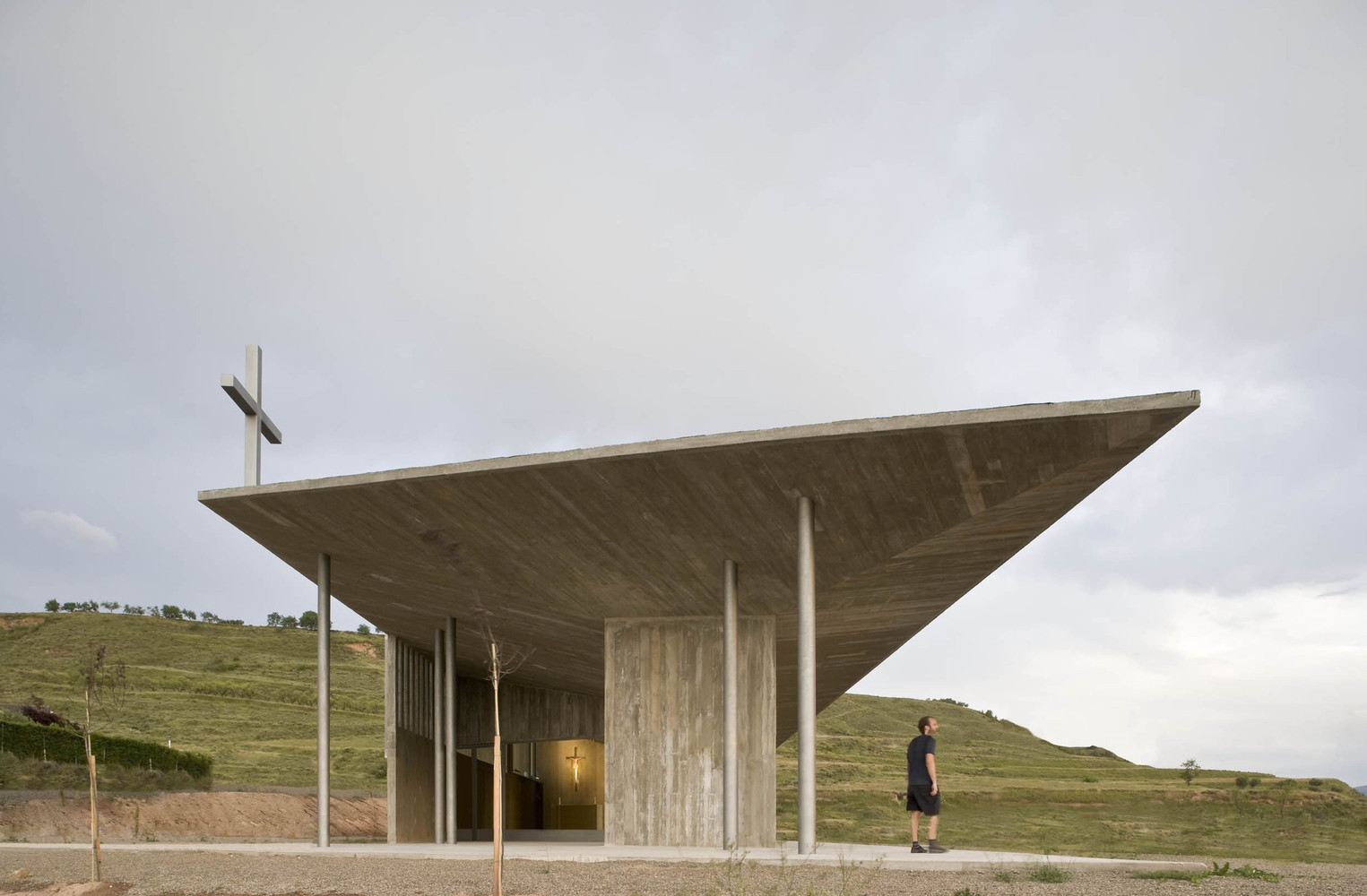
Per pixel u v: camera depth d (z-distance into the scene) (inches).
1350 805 1720.0
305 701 2154.3
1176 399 374.3
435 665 811.4
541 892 303.9
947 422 399.2
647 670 583.5
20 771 852.6
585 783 1123.3
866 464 433.7
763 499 468.1
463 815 1003.9
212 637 2795.3
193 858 475.8
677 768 567.8
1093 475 427.2
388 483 510.0
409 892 315.6
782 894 289.7
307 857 478.0
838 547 499.8
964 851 399.9
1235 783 2078.0
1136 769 2640.3
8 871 422.6
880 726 3462.1
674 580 548.1
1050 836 1270.9
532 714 987.3
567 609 607.5
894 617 672.4
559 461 462.9
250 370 645.3
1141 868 346.6
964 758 2746.1
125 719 1675.7
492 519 528.1
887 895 282.5
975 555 531.5
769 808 554.9
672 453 444.5
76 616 2797.7
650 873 363.6
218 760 1449.3
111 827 820.6
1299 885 307.7
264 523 592.4
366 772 1492.4
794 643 665.6
